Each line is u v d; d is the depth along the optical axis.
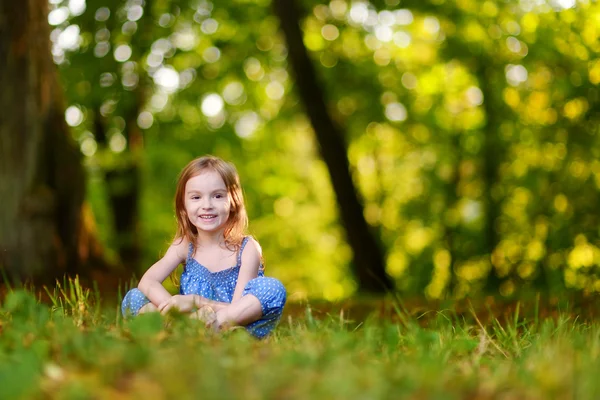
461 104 17.25
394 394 2.12
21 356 2.45
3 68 8.51
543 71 15.37
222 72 15.06
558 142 15.24
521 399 2.26
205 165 4.49
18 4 8.46
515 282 16.48
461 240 17.84
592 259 14.87
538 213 16.08
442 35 15.23
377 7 14.07
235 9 14.39
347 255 23.56
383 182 19.53
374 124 16.50
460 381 2.44
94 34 12.55
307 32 15.30
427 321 5.91
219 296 4.50
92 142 15.30
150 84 13.84
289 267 24.62
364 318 6.28
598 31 14.03
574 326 4.22
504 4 14.27
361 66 15.39
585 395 2.24
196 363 2.32
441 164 17.92
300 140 21.44
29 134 8.54
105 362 2.34
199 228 4.46
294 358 2.51
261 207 21.92
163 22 13.55
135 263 15.47
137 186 15.82
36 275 8.38
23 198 8.46
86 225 9.03
